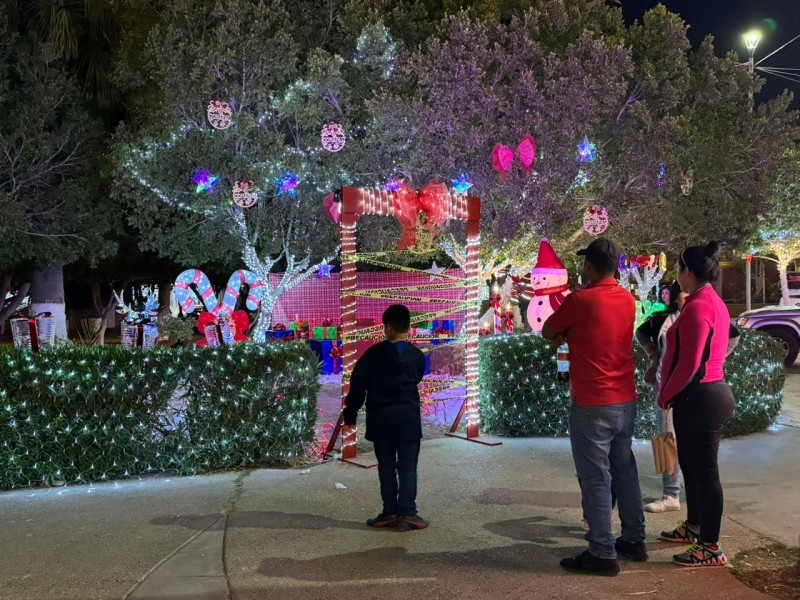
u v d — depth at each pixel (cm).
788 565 405
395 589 374
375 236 1285
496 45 1170
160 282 2630
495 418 747
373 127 1188
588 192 1202
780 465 625
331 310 1605
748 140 1561
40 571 396
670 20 1406
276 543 439
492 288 1377
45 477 571
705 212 1489
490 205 1221
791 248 2506
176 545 435
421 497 534
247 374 620
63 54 1412
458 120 1144
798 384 1175
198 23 1260
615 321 397
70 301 2830
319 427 819
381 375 471
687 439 403
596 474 396
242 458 625
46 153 1313
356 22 1266
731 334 453
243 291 2016
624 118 1333
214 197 1216
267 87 1220
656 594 369
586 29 1263
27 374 564
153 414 600
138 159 1184
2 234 1220
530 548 432
